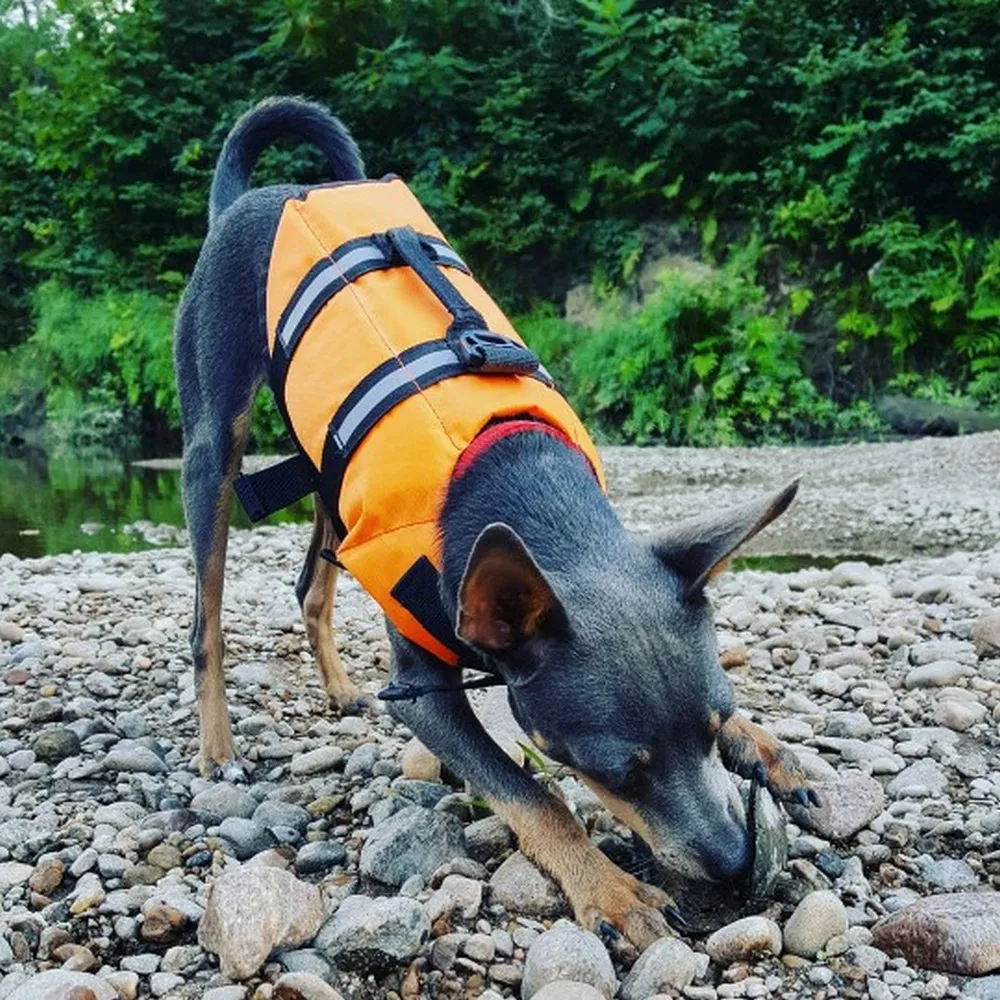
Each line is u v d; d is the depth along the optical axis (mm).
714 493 2689
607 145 4469
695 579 628
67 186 5164
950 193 3982
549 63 4602
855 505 2406
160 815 781
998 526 2156
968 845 725
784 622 1275
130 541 2363
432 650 708
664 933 617
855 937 618
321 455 750
